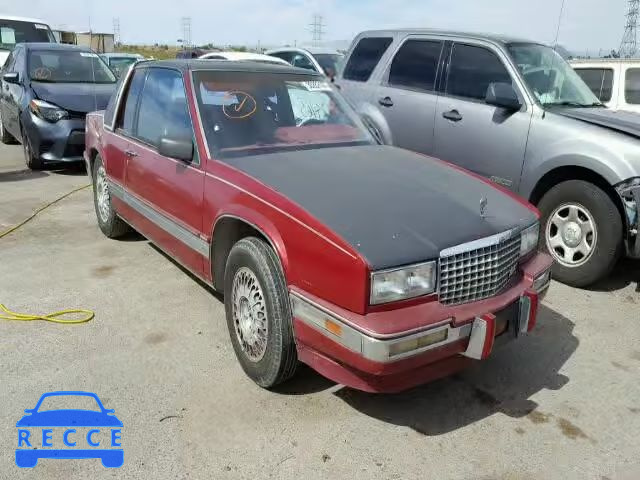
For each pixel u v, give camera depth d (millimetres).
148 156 4418
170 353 3654
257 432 2939
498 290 3082
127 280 4789
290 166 3537
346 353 2664
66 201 7215
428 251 2754
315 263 2795
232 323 3475
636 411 3209
